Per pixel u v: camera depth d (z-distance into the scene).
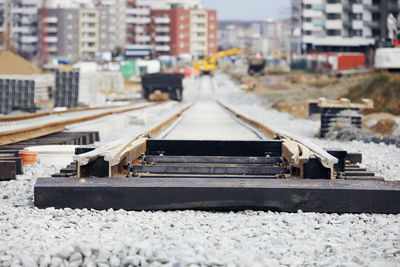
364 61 113.44
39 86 60.53
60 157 15.59
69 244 6.27
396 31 63.00
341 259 6.16
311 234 7.42
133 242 6.32
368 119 32.81
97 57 181.75
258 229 7.72
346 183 9.43
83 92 59.66
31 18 199.12
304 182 9.50
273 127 22.05
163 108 56.03
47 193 9.10
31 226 7.79
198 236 7.23
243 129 28.16
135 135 14.56
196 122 34.91
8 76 58.28
